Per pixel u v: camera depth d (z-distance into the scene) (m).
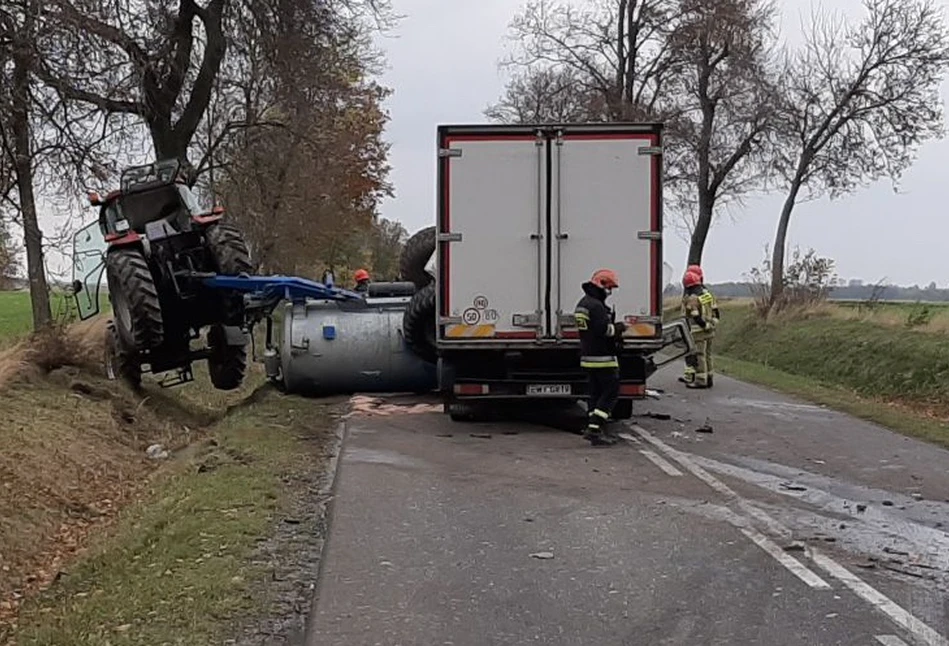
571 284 13.26
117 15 17.56
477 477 10.52
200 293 15.80
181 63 21.97
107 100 18.12
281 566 7.30
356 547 7.82
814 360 24.38
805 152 35.25
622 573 7.20
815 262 31.44
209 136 27.41
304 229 33.81
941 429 14.01
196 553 7.57
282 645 5.82
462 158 13.23
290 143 27.33
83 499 10.62
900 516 8.95
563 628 6.10
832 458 11.76
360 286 20.92
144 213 15.95
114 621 6.23
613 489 9.96
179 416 15.99
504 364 13.69
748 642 5.88
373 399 16.69
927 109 33.88
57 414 12.90
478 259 13.24
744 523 8.61
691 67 36.44
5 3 15.20
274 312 17.95
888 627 6.12
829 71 34.62
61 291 18.17
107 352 16.17
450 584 6.94
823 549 7.84
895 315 25.22
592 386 12.64
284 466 10.96
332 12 23.19
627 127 13.22
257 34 22.69
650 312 13.25
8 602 7.56
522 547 7.86
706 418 15.05
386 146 41.22
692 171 37.81
